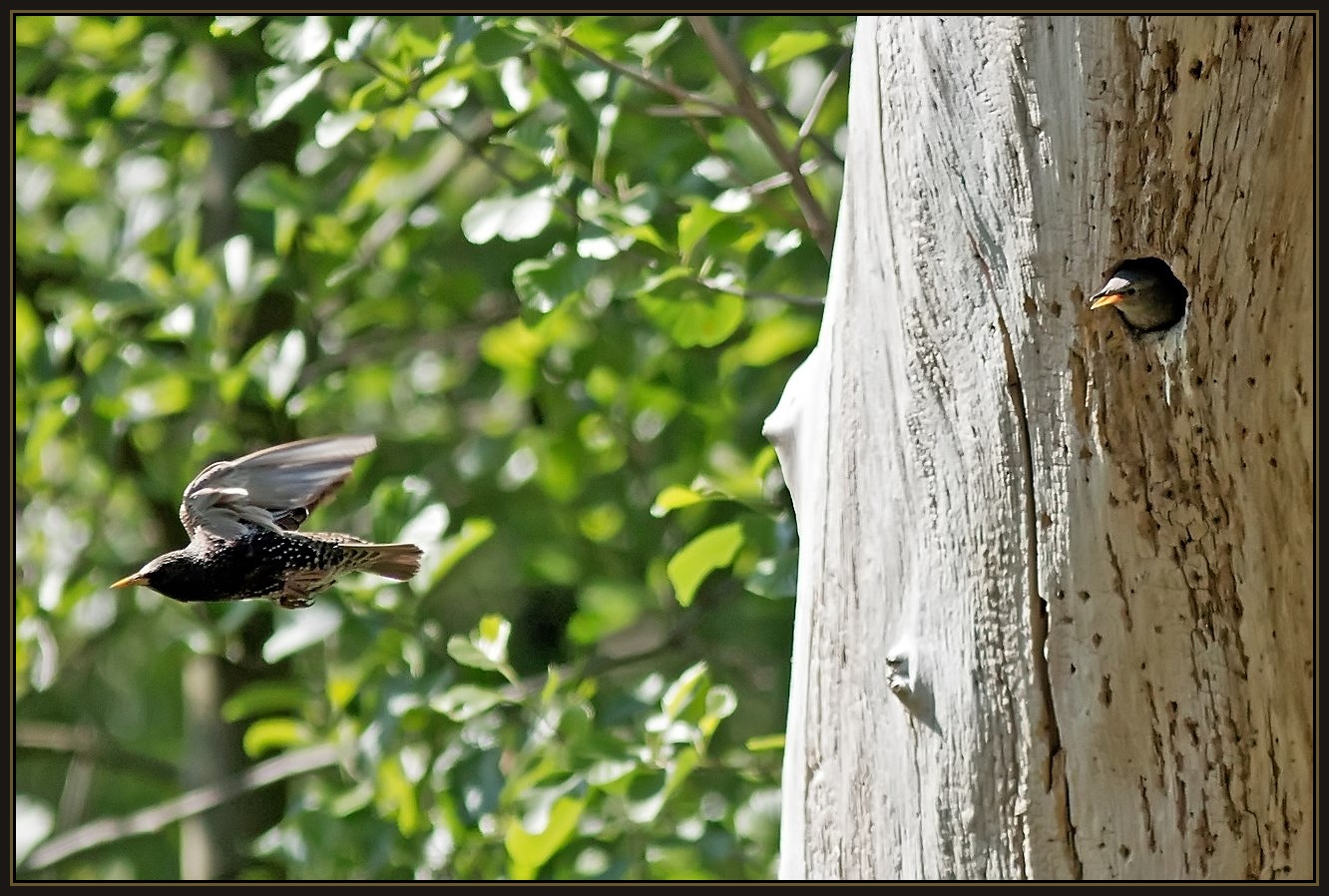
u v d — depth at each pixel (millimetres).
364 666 11695
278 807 15648
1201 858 5926
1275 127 5766
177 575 6980
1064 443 5961
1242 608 5945
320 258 14023
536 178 10656
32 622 13234
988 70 6023
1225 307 5895
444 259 15555
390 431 15320
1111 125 5809
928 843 6246
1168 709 5938
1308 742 6020
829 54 13188
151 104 15109
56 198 15227
